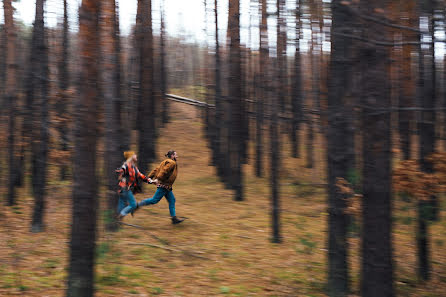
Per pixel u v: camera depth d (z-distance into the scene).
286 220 11.01
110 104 8.16
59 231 9.02
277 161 9.20
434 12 4.45
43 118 8.69
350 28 4.92
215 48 13.77
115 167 8.66
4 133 11.35
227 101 12.53
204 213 11.30
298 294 6.35
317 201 12.65
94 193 4.88
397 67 5.76
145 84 13.98
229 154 14.20
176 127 24.69
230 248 8.40
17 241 8.22
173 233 9.14
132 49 14.23
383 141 5.02
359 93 5.22
